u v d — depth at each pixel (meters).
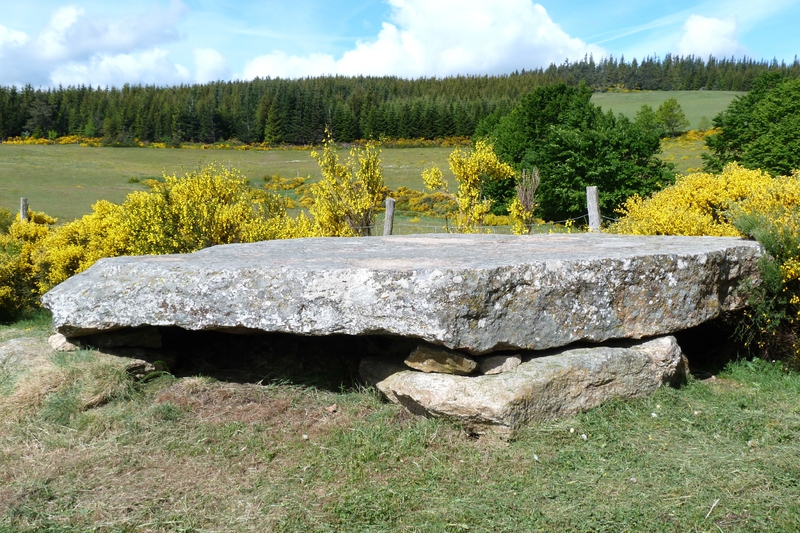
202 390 4.40
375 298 3.75
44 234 12.93
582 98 31.41
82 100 102.69
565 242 5.54
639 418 3.81
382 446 3.57
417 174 50.19
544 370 3.80
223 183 11.15
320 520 2.90
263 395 4.34
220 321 4.07
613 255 4.22
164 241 8.88
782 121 26.28
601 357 4.00
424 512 2.92
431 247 5.30
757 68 124.06
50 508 3.09
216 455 3.58
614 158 25.55
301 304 3.89
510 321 3.79
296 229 9.70
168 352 4.80
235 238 9.38
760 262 4.85
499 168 12.72
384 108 90.06
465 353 3.82
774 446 3.40
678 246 4.87
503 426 3.56
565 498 2.96
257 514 2.97
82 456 3.62
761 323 4.93
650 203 7.83
